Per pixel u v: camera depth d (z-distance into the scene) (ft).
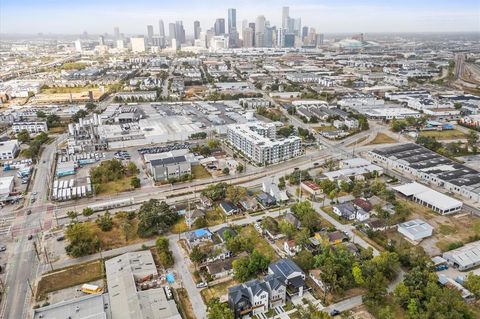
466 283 348.38
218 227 472.85
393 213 489.26
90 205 529.45
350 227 472.44
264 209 520.42
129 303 321.93
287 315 326.85
